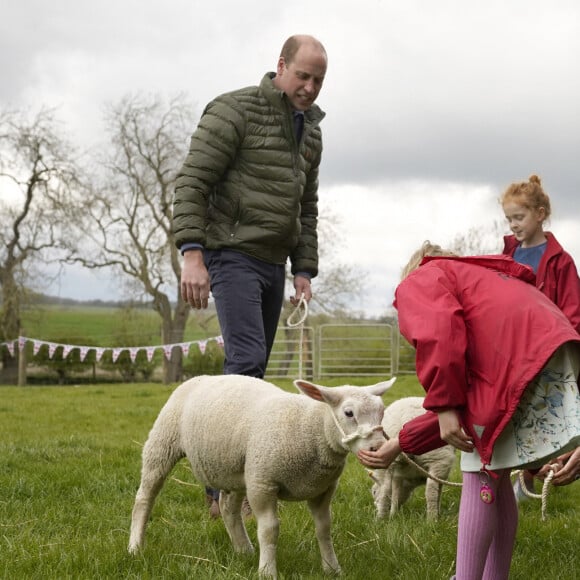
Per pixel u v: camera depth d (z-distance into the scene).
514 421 3.53
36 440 9.64
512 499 3.87
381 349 25.16
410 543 4.86
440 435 3.69
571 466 3.76
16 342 31.69
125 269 34.72
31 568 4.31
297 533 5.04
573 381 3.45
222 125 5.35
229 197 5.45
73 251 34.84
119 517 5.61
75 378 29.95
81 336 30.73
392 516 5.92
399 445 3.87
